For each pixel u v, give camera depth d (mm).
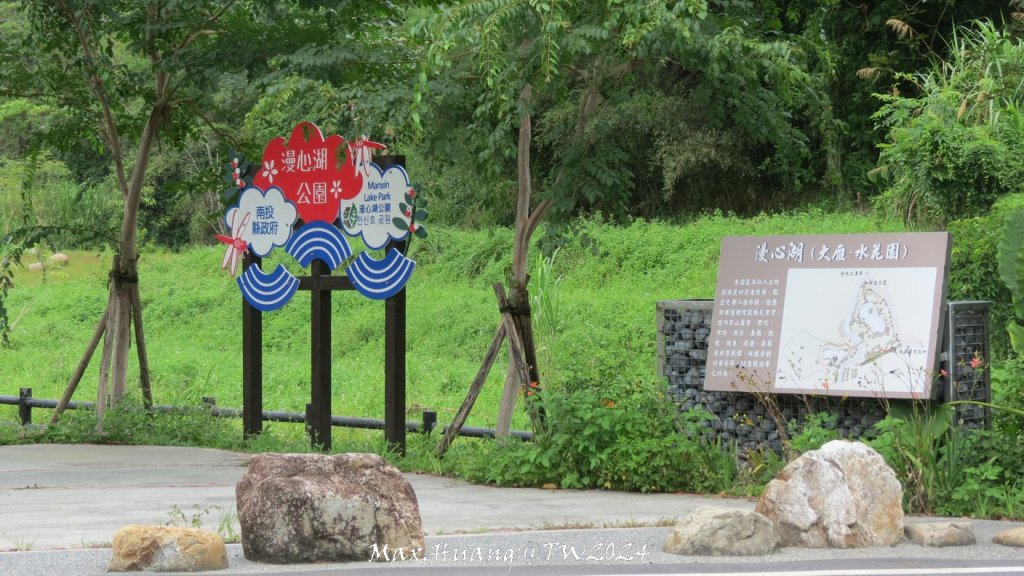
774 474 7906
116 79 12125
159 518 7086
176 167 33375
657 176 27594
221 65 11133
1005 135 13164
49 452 10961
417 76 9445
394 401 10188
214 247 31719
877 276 8086
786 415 8430
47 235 12648
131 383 17359
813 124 22844
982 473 7324
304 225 10781
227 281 27312
